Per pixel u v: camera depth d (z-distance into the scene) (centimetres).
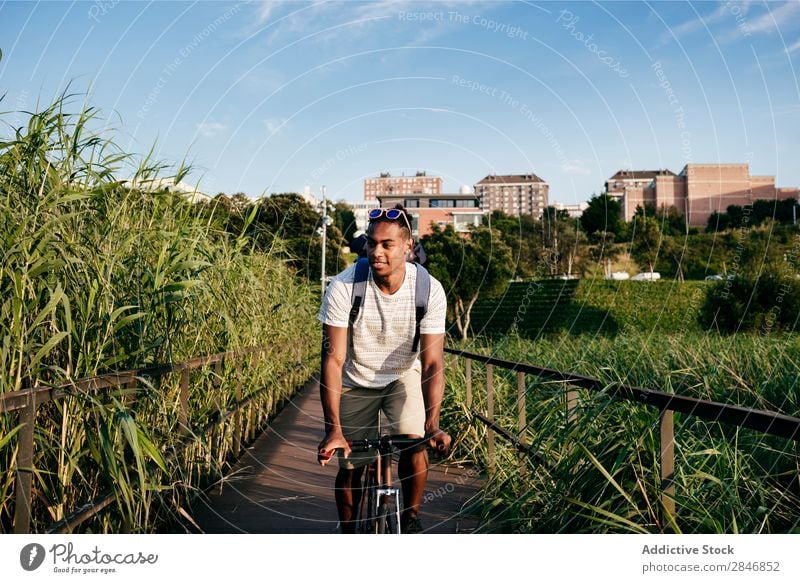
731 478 301
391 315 274
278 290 841
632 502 267
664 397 241
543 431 355
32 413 234
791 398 451
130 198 382
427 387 274
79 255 294
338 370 272
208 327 505
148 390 331
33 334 279
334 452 247
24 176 290
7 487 242
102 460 285
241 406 564
